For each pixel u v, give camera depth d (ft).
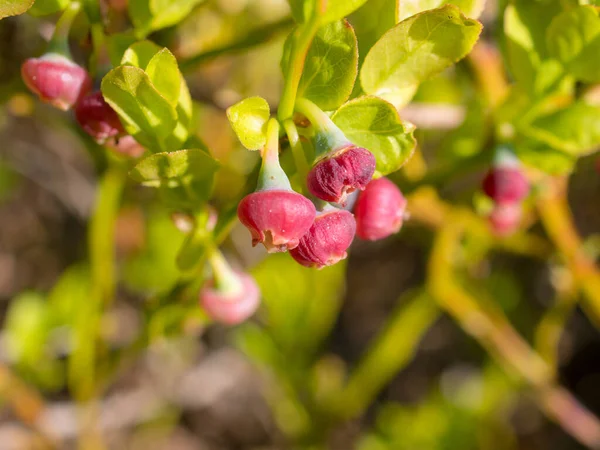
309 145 0.25
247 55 0.51
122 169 0.44
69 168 0.75
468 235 0.55
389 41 0.25
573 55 0.29
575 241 0.52
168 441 0.82
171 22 0.28
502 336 0.59
